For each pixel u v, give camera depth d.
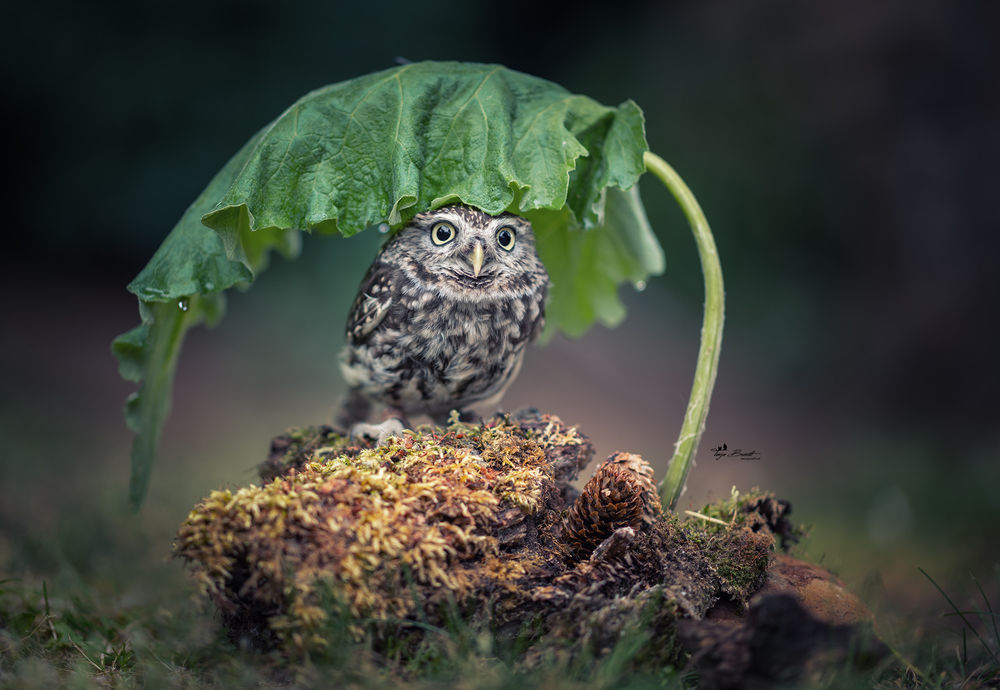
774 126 21.44
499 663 4.71
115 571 8.18
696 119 23.19
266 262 7.57
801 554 6.63
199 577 4.66
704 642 4.55
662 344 20.94
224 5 22.72
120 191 23.33
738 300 21.89
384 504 4.93
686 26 24.52
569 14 27.17
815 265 21.25
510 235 6.13
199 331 20.91
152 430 6.77
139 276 5.93
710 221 22.55
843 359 19.06
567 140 5.62
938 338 16.83
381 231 5.87
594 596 4.95
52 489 11.18
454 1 24.91
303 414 16.41
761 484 12.88
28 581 7.46
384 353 6.25
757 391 19.38
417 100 5.74
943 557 9.77
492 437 5.82
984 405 16.09
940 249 17.02
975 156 16.70
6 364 17.80
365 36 23.86
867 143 18.70
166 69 22.75
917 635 6.64
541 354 19.61
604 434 15.48
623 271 7.61
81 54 22.58
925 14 17.36
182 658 5.52
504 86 5.98
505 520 5.21
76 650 5.77
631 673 4.70
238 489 5.04
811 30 20.28
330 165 5.55
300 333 20.88
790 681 4.30
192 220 6.03
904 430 16.36
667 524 5.52
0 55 22.22
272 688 4.75
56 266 24.56
